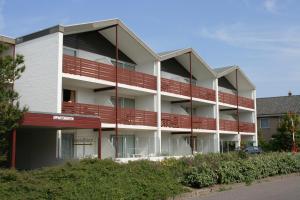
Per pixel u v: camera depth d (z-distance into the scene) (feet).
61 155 80.89
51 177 50.11
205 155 82.99
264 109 197.36
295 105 194.39
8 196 42.75
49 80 80.23
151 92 104.78
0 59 49.65
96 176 52.31
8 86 50.88
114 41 101.40
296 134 151.74
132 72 98.84
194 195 58.75
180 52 116.57
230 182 70.08
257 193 60.13
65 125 63.05
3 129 49.08
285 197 55.36
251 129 157.58
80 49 93.25
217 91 135.03
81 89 92.89
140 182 54.24
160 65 112.68
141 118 99.96
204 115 136.15
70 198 44.14
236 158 85.25
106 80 90.58
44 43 82.28
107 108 89.97
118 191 48.65
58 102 78.23
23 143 82.17
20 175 48.26
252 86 161.58
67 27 82.23
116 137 91.15
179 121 114.62
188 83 124.06
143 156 98.02
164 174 63.26
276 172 86.74
